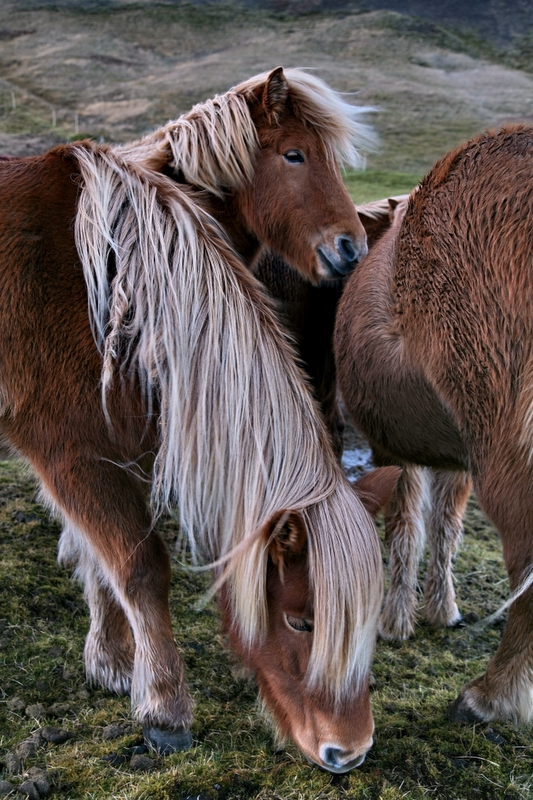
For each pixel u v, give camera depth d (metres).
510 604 2.52
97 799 2.22
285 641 2.11
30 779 2.27
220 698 2.82
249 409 2.24
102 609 2.82
